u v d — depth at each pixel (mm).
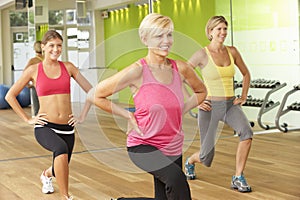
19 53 10422
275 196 3588
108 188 3986
